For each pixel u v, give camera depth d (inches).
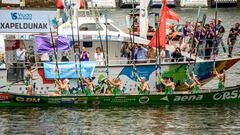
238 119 1951.3
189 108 2062.0
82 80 2098.9
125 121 1919.3
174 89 2134.6
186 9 5605.3
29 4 5482.3
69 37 2139.5
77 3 2224.4
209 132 1825.8
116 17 4559.5
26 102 2044.8
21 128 1841.8
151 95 2068.2
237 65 2687.0
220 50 2709.2
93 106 2063.2
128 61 2144.4
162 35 2137.1
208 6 5748.0
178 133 1815.9
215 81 2409.0
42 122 1900.8
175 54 2174.0
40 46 2112.5
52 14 2150.6
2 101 2039.9
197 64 2165.4
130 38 2150.6
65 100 2049.7
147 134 1806.1
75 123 1894.7
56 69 2091.5
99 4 5359.3
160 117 1961.1
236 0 5885.8
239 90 2110.0
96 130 1831.9
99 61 2108.8
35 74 2089.1
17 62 2081.7
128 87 2123.5
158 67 2126.0
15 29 2139.5
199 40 2222.0
